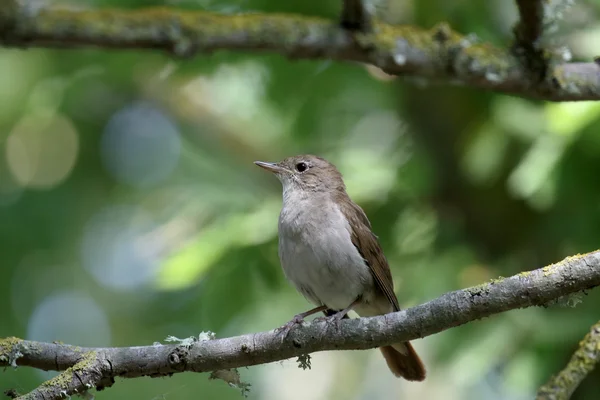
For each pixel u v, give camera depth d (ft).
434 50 22.49
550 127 30.68
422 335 21.91
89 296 51.08
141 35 18.54
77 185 50.57
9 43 17.71
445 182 38.40
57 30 17.72
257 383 47.09
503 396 33.91
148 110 51.80
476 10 36.60
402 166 38.34
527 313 32.17
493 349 31.58
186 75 37.37
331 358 48.55
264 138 48.11
